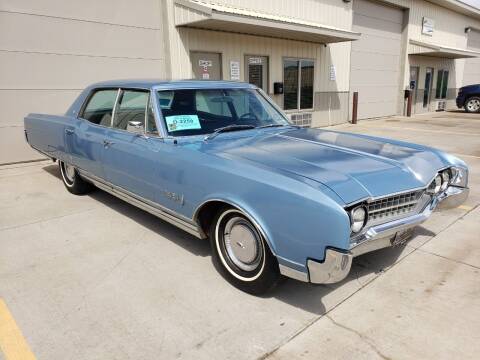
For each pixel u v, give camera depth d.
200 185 3.04
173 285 3.11
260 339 2.48
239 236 2.93
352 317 2.70
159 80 4.11
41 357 2.35
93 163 4.51
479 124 14.12
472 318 2.68
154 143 3.54
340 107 14.64
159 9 8.85
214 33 9.93
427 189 3.04
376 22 15.77
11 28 6.97
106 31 8.12
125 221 4.42
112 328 2.60
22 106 7.34
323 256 2.37
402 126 13.74
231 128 3.75
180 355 2.35
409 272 3.30
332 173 2.67
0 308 2.82
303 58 12.57
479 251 3.69
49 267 3.41
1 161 7.33
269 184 2.58
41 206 4.97
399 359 2.31
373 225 2.68
